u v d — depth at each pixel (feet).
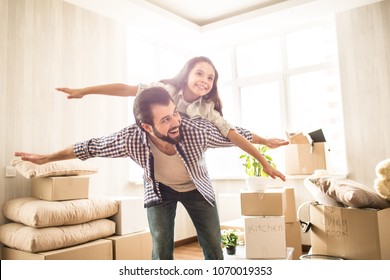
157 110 4.69
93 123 10.73
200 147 4.85
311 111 12.67
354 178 11.12
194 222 5.23
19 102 8.82
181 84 4.94
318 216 6.11
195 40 14.12
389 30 10.72
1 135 8.39
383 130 10.72
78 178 8.15
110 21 11.62
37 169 7.64
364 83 11.10
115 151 5.00
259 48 14.05
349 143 11.28
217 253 5.16
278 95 13.43
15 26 8.84
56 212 7.29
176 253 12.06
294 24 12.59
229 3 12.02
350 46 11.39
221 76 15.01
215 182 14.56
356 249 5.44
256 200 7.89
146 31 12.92
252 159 8.54
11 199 8.43
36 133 9.15
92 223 8.05
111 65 11.51
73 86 10.19
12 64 8.72
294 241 10.24
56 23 9.86
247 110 14.30
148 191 5.13
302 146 11.30
